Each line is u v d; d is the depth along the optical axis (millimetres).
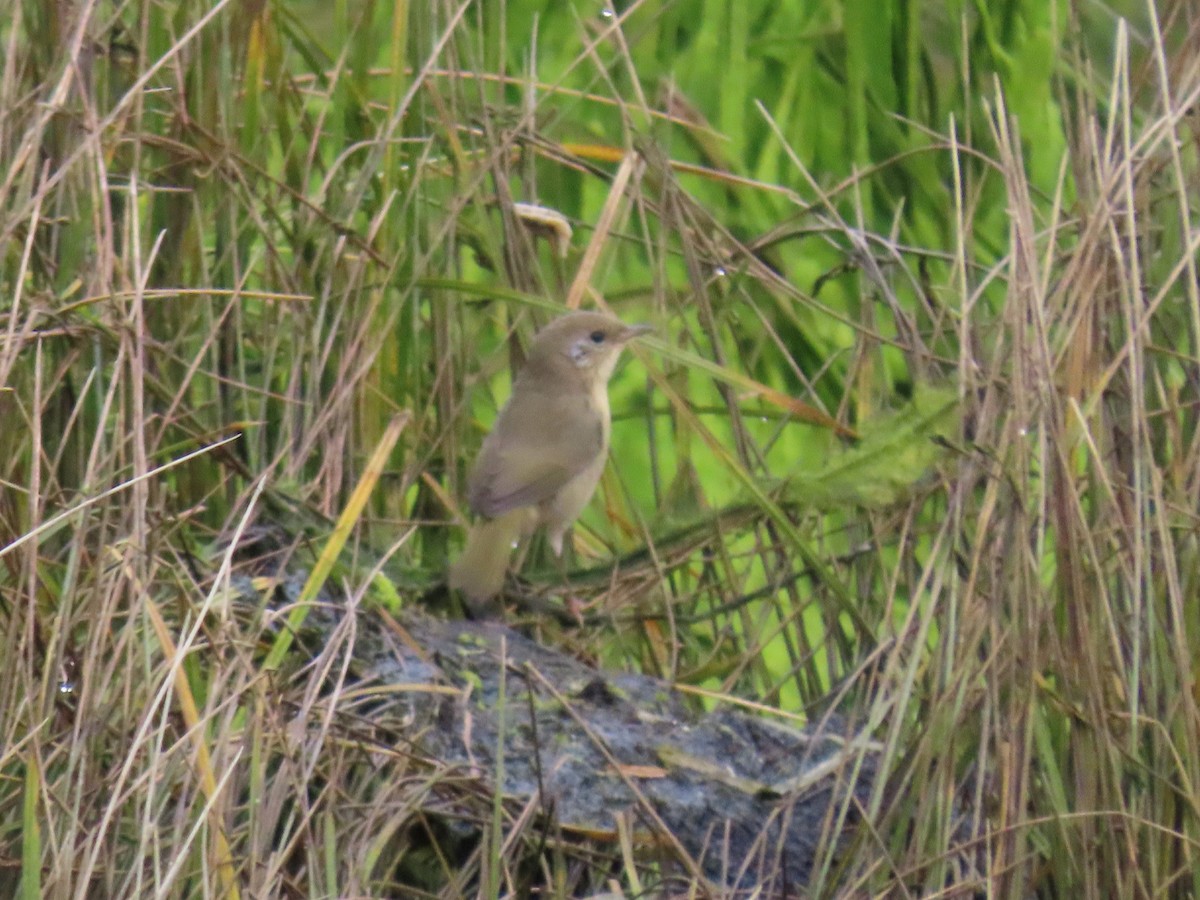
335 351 7734
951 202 9758
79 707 5352
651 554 7738
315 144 7754
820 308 8062
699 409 8422
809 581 8516
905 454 7422
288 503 7203
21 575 5750
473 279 10188
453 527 8164
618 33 8609
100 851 5305
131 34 7359
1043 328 6020
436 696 6578
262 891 5145
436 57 7410
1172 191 6918
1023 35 10195
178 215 7414
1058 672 5973
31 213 6277
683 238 8109
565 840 6180
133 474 6148
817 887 5801
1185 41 7238
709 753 6727
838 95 10984
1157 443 6602
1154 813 5902
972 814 6117
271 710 5734
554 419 8023
